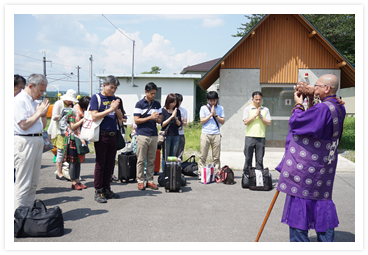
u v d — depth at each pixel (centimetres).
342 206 483
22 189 380
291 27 1006
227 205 479
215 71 1041
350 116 2188
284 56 1012
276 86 1038
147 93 546
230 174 621
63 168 609
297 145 290
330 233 290
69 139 547
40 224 340
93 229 371
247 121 604
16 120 371
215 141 644
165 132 611
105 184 500
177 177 546
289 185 294
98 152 479
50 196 509
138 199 500
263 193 555
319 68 1006
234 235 360
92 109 463
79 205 463
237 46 964
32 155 383
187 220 408
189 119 2256
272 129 1062
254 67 1019
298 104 292
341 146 1179
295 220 288
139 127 552
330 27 1955
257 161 617
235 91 1027
